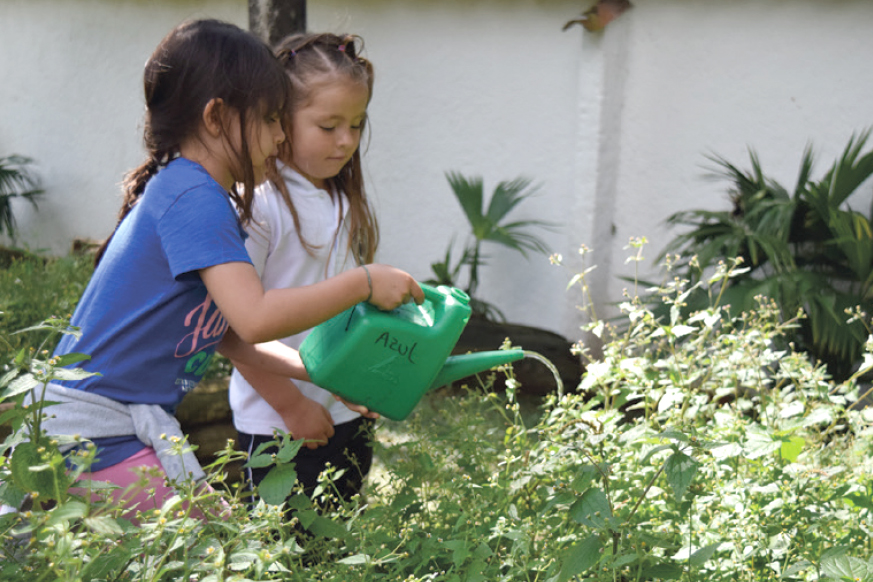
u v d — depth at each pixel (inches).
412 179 269.4
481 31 251.0
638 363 93.4
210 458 140.9
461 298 79.7
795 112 207.2
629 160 233.5
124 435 71.0
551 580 67.4
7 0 362.6
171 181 70.0
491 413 181.2
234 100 72.1
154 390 72.5
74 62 343.3
